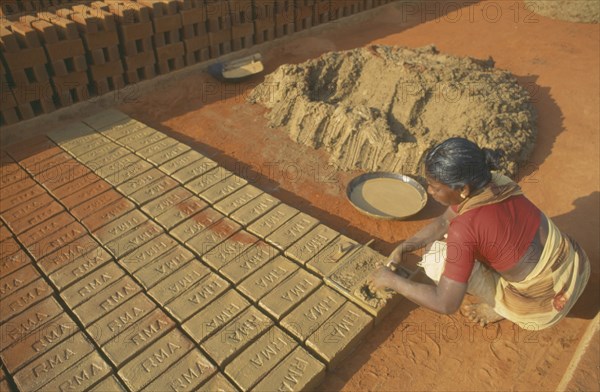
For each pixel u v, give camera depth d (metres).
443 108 5.73
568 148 5.57
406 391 3.23
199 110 6.90
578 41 8.22
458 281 2.81
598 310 3.71
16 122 6.17
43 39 6.06
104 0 7.32
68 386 3.18
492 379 3.28
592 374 2.88
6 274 4.09
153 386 3.17
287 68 6.70
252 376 3.21
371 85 6.38
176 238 4.45
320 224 4.54
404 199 5.01
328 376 3.35
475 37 8.84
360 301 3.71
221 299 3.79
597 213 4.63
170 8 7.01
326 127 6.02
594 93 6.54
